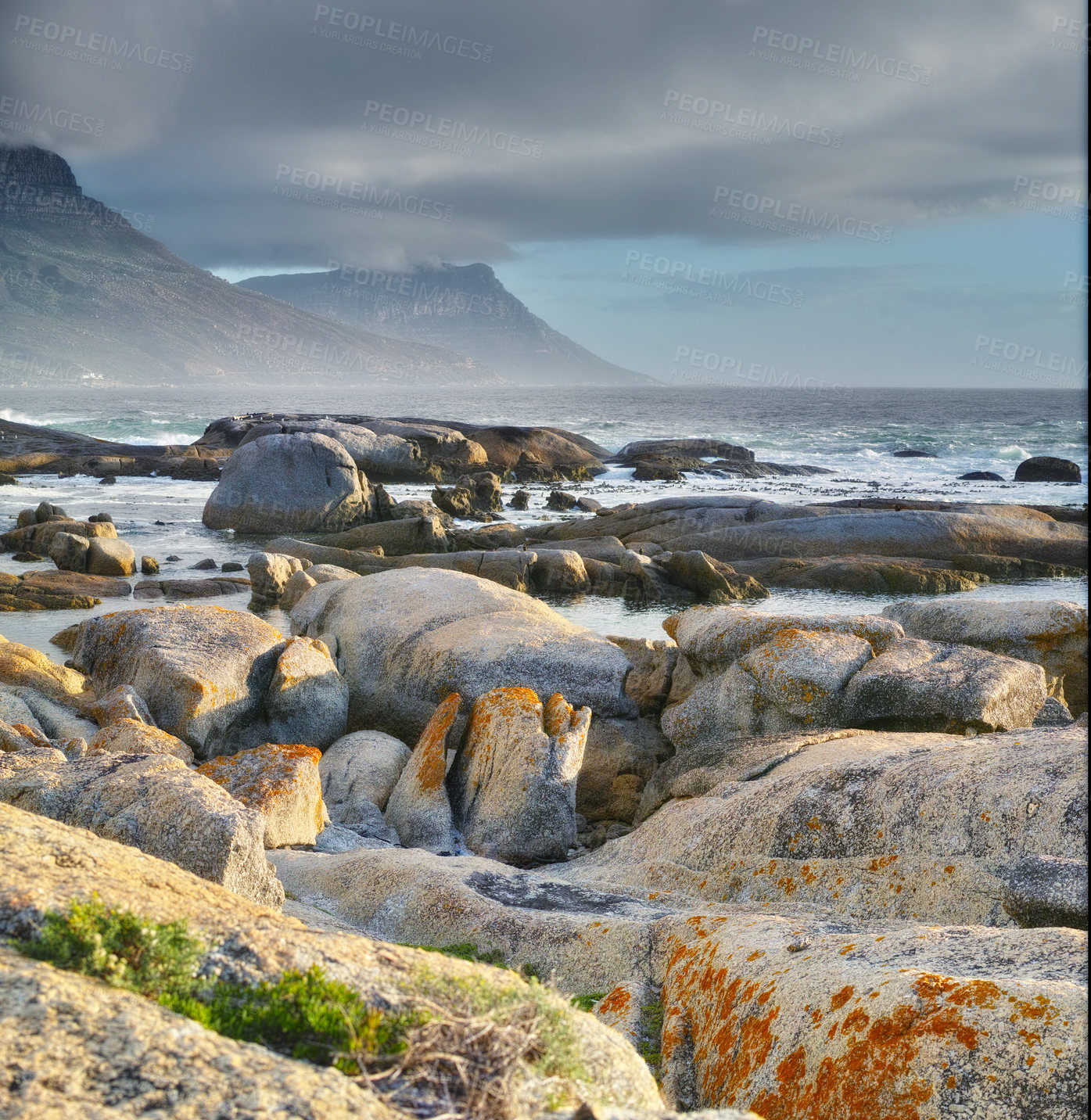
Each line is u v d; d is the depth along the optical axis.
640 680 19.09
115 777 9.66
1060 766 9.34
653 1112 4.13
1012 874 8.34
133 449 78.56
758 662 15.45
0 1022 3.99
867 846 9.97
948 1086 5.45
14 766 10.67
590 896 10.62
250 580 33.78
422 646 19.14
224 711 17.20
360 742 17.52
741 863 10.73
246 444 49.41
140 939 4.89
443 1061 4.27
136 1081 3.78
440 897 10.41
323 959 5.10
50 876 5.49
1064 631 17.16
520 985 5.16
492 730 15.39
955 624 17.89
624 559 36.22
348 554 37.69
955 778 9.82
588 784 17.16
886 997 6.04
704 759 14.28
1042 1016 5.50
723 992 7.33
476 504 56.19
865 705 14.66
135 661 17.69
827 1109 5.84
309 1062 4.30
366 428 73.94
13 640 26.38
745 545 40.06
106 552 36.09
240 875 8.91
